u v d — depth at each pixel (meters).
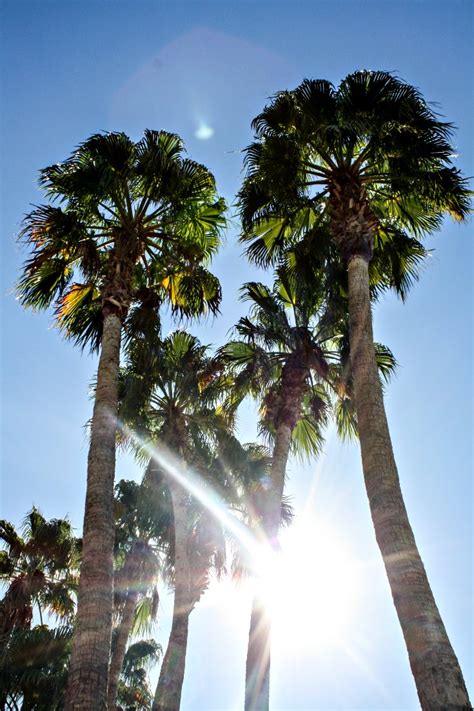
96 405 10.69
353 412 15.77
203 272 14.92
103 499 9.47
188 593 15.66
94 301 14.35
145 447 18.23
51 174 13.02
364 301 10.75
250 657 12.50
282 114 12.93
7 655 15.87
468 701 6.52
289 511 18.80
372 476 8.68
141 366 16.55
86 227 13.09
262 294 16.75
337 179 12.45
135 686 29.20
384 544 8.01
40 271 13.60
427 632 7.04
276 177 12.86
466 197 12.22
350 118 11.94
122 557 21.89
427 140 11.99
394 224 14.40
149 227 13.43
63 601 20.62
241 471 18.27
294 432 17.48
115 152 12.79
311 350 15.34
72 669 7.80
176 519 16.53
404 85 12.07
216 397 17.73
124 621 20.19
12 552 21.52
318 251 14.12
